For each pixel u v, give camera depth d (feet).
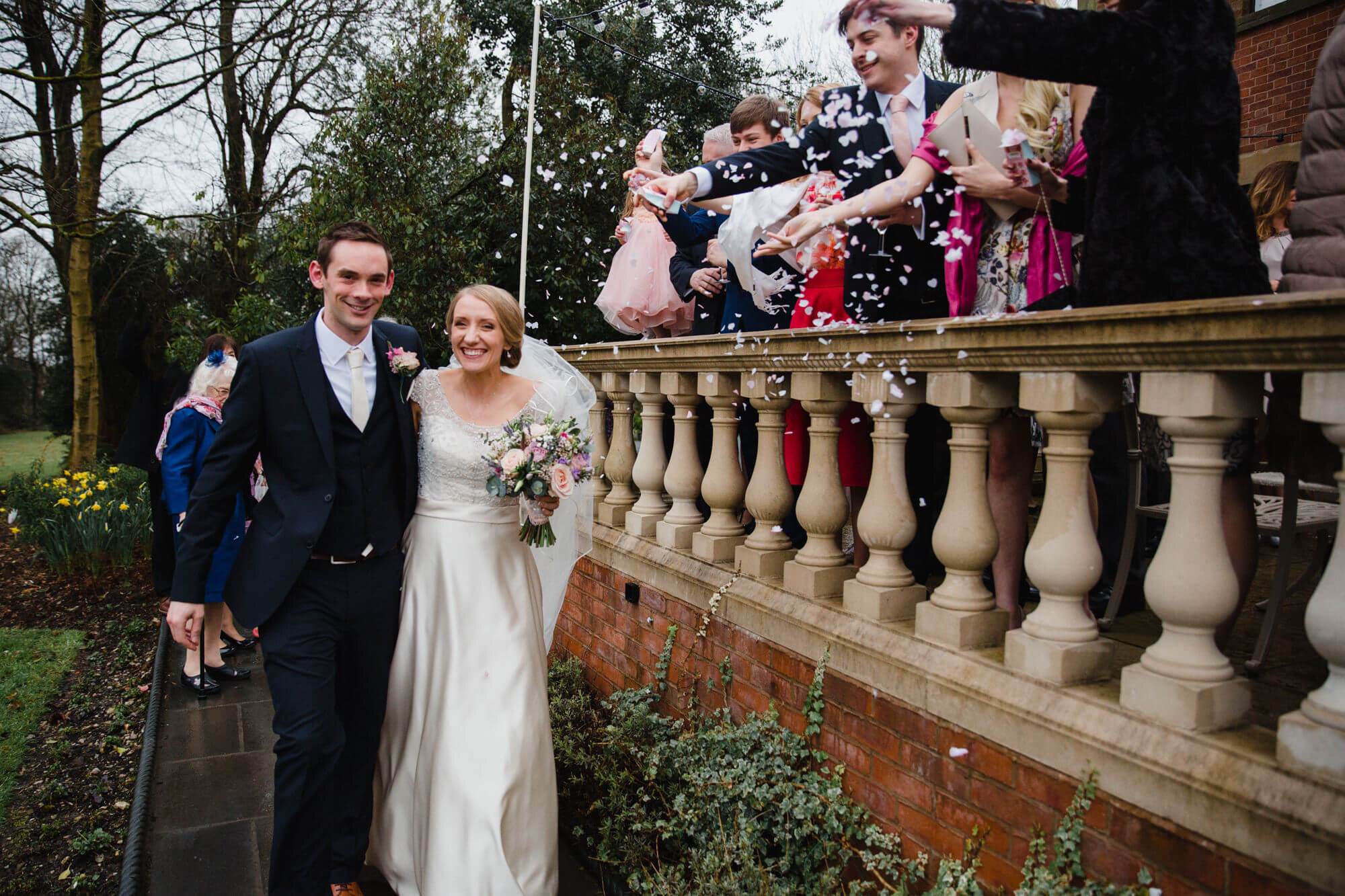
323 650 8.62
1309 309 4.55
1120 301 6.17
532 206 33.09
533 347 10.37
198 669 15.83
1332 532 8.68
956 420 7.23
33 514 28.40
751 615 9.58
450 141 34.91
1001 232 7.97
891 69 8.51
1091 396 6.19
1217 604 5.50
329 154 36.76
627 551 12.37
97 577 24.27
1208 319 5.09
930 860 7.25
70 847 11.04
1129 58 5.80
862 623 8.13
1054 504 6.48
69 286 40.45
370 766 9.30
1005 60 5.97
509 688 8.99
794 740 8.71
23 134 35.29
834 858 8.07
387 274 8.65
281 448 8.61
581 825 10.55
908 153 8.71
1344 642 4.78
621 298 14.03
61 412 53.52
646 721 10.68
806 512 8.99
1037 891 5.95
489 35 43.47
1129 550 8.63
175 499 15.29
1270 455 6.29
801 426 10.78
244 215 44.34
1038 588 6.61
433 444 9.21
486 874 8.28
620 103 39.40
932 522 10.02
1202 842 5.24
